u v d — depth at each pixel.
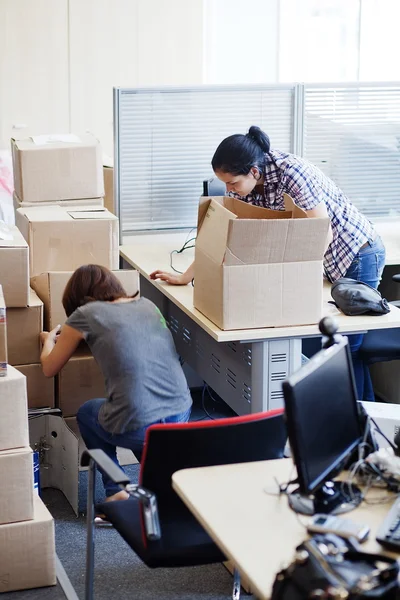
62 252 3.38
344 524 1.72
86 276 2.91
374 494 1.91
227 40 5.91
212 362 3.38
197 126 3.96
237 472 2.00
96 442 2.96
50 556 2.65
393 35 5.98
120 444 2.81
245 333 2.85
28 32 5.46
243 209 3.11
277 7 5.95
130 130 3.89
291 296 2.90
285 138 4.07
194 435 2.08
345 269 3.35
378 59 6.04
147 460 2.10
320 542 1.53
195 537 2.16
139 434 2.74
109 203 4.03
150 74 5.75
